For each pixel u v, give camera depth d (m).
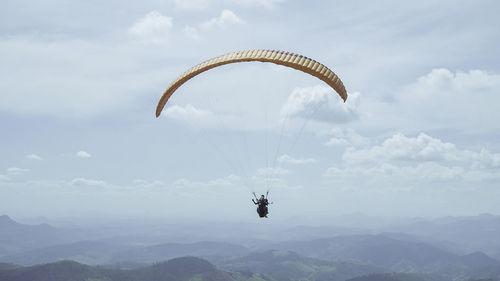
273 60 21.52
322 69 21.08
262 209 21.22
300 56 21.72
